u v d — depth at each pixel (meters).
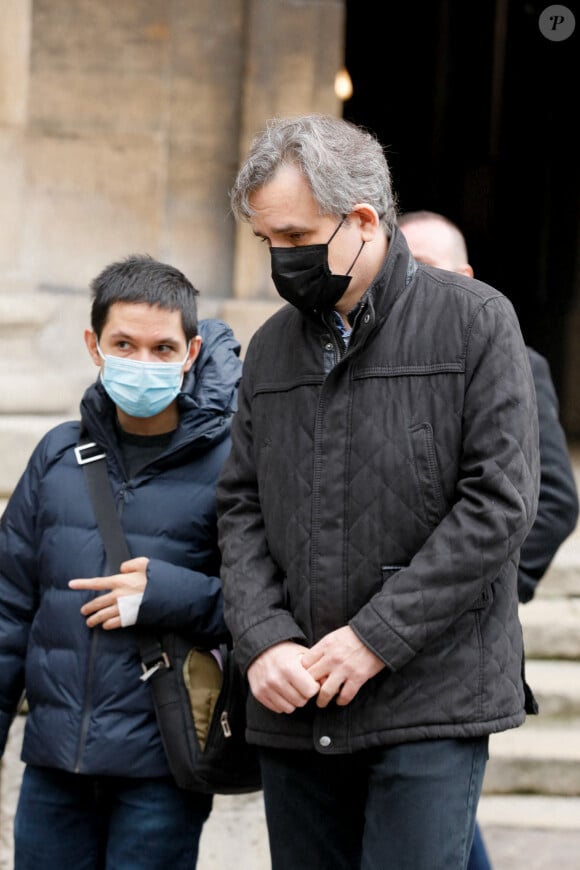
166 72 9.08
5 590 4.27
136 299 3.98
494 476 3.41
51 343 8.57
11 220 8.50
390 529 3.51
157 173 9.10
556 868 5.80
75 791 4.12
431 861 3.45
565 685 6.90
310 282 3.52
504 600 3.60
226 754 3.96
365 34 18.53
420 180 18.11
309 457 3.63
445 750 3.47
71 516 4.12
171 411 4.16
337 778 3.73
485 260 16.30
